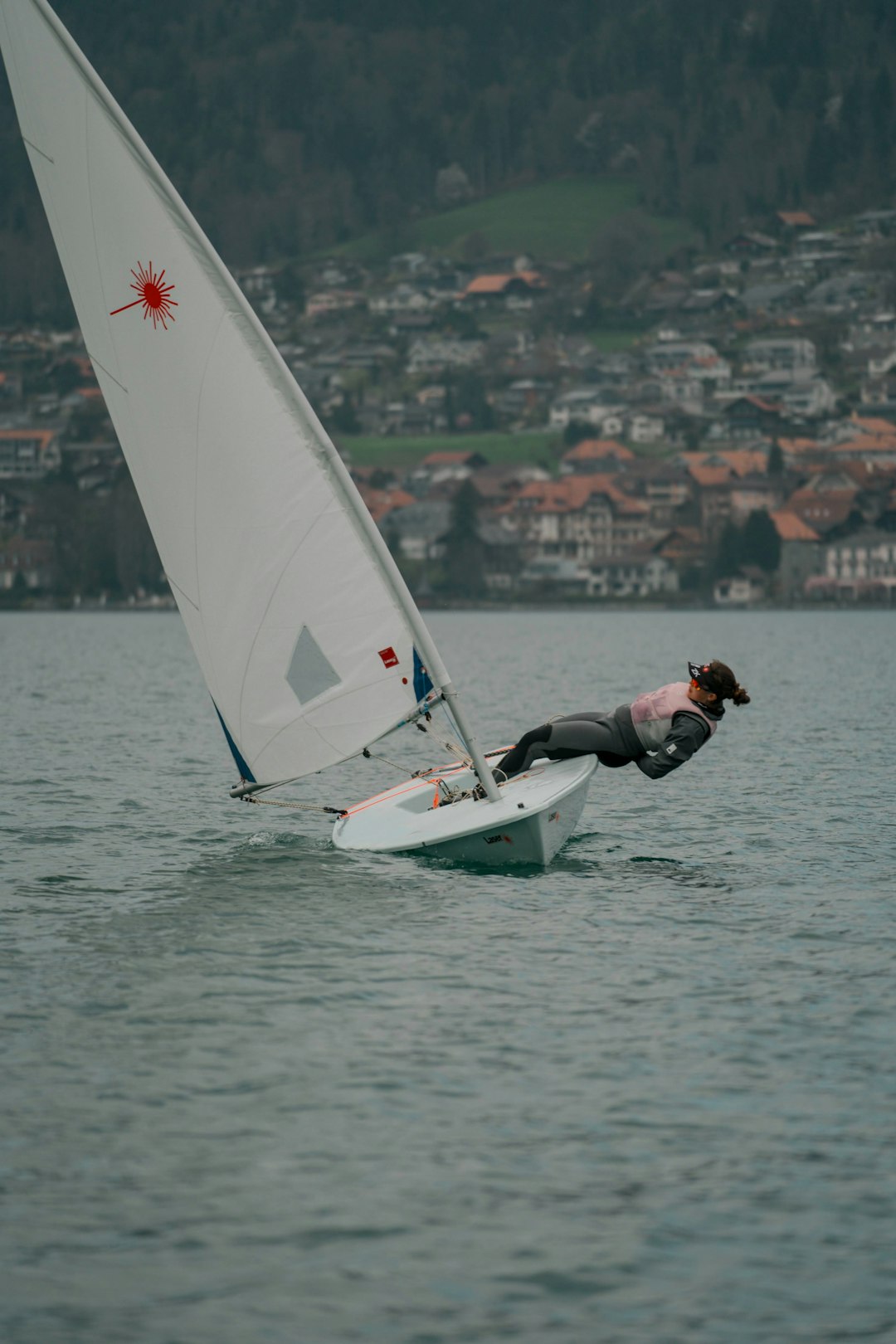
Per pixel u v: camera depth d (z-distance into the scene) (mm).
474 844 61312
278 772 60625
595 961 46219
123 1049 37750
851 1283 26578
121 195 56562
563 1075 35906
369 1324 25344
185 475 58500
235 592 59062
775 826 73062
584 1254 27484
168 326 57406
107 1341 24828
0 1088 34906
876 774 93938
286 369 57094
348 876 59688
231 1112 33625
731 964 45875
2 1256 27328
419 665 59094
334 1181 30266
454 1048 37875
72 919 52094
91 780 92125
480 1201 29422
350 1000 42000
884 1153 31484
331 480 57688
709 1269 27047
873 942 48750
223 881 58906
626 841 68625
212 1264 27141
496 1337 25000
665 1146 31891
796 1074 35969
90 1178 30328
